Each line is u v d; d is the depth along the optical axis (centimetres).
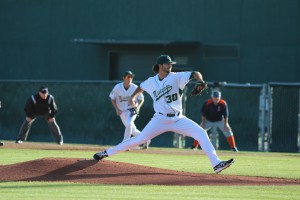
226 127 5547
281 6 8700
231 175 3247
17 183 2762
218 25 8894
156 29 9088
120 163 3150
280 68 8738
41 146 5016
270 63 8762
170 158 4266
